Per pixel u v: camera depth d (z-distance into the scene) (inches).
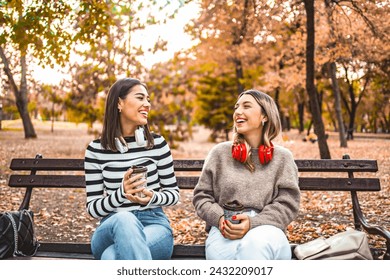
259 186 112.2
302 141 1166.3
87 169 112.6
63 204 289.7
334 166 133.0
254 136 118.6
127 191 102.3
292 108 1598.2
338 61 761.0
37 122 1598.2
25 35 258.1
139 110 112.2
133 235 94.1
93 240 103.6
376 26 475.5
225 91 1053.8
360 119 1818.4
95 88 670.5
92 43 284.2
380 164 472.4
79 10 270.2
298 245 109.2
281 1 476.4
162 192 110.3
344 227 214.8
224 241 105.0
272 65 807.7
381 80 892.0
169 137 765.3
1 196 309.4
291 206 110.2
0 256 111.0
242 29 566.9
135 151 113.7
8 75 818.8
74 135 1181.1
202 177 117.3
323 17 514.9
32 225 119.9
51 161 139.6
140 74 659.4
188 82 727.1
